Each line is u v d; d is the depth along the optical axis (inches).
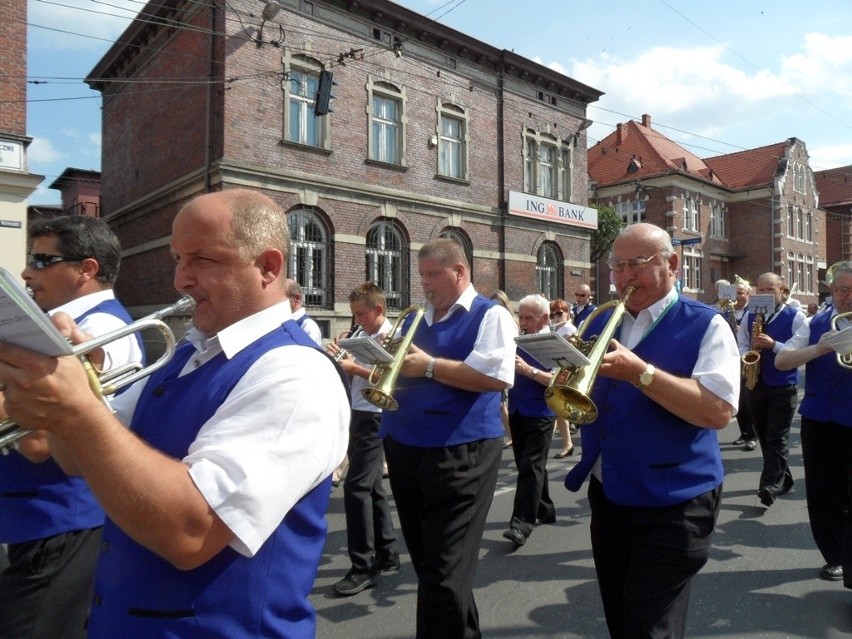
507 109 748.6
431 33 659.4
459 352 123.4
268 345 55.8
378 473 168.7
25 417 42.9
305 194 569.0
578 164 845.2
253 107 538.9
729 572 163.8
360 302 186.7
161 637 50.9
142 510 44.7
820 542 159.0
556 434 372.5
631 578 92.6
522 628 137.4
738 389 93.8
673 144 1477.6
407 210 647.1
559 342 89.0
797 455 301.9
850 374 152.5
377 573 163.9
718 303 374.3
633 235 98.7
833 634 132.0
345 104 599.8
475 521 114.0
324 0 580.1
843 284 160.2
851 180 1803.6
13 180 426.3
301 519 56.5
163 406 57.6
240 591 52.3
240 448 48.9
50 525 85.8
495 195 738.8
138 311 674.8
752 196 1425.9
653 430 94.4
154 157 644.1
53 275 96.1
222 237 56.6
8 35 428.8
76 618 87.4
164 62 620.4
